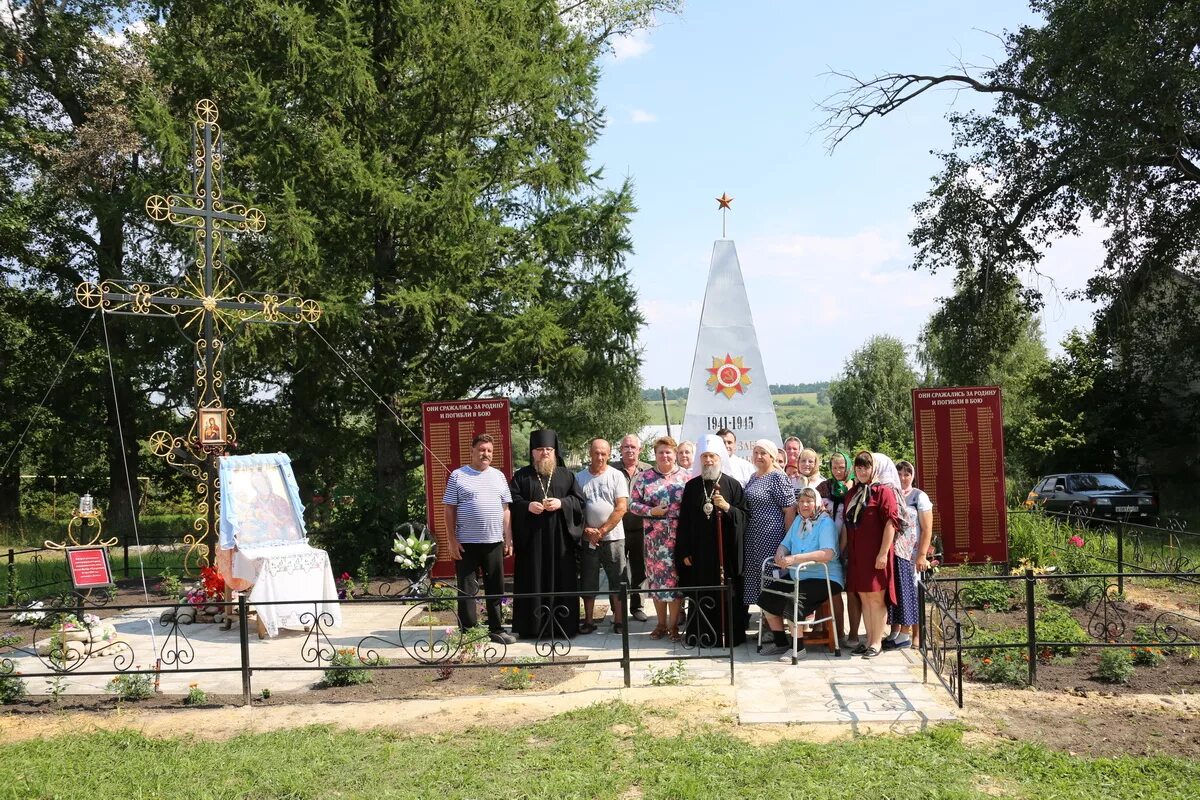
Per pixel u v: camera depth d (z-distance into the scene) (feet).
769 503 29.81
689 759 19.35
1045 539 45.70
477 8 58.49
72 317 85.66
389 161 57.93
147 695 25.59
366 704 24.23
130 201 72.49
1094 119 68.80
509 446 43.16
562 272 64.13
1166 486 95.55
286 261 52.54
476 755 20.04
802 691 23.99
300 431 64.34
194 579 48.60
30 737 22.44
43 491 98.84
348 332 56.80
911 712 22.09
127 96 74.49
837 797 17.30
